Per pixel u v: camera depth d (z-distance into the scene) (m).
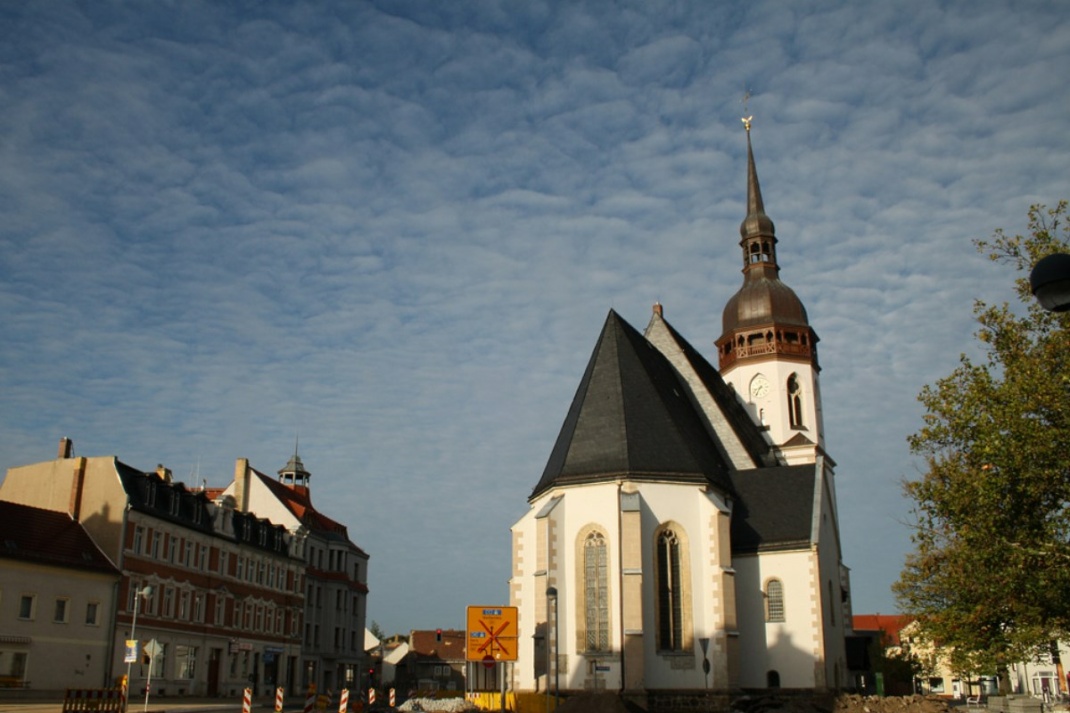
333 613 99.75
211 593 71.50
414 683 122.12
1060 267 12.08
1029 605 31.67
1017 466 29.92
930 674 79.69
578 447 53.44
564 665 49.31
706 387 66.88
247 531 80.00
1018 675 89.94
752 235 81.25
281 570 86.62
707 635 49.66
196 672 68.69
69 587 55.47
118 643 58.16
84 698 39.44
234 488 93.38
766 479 59.19
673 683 48.84
